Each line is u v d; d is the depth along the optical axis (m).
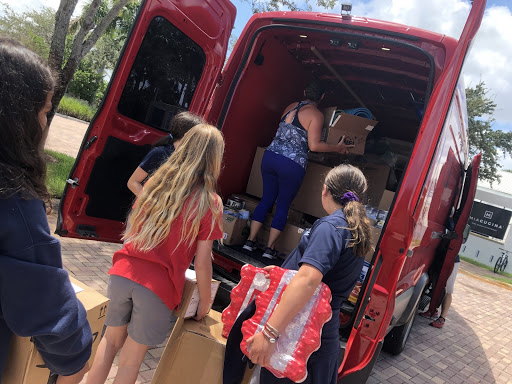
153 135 3.86
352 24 3.62
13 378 1.20
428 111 2.97
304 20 3.88
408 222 2.84
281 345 1.96
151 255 2.12
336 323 2.17
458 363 5.32
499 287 14.23
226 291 3.64
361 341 2.87
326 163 4.91
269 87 4.79
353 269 2.16
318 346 2.00
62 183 7.13
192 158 2.19
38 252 1.02
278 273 2.12
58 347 1.07
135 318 2.15
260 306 2.07
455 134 4.13
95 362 2.23
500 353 6.26
